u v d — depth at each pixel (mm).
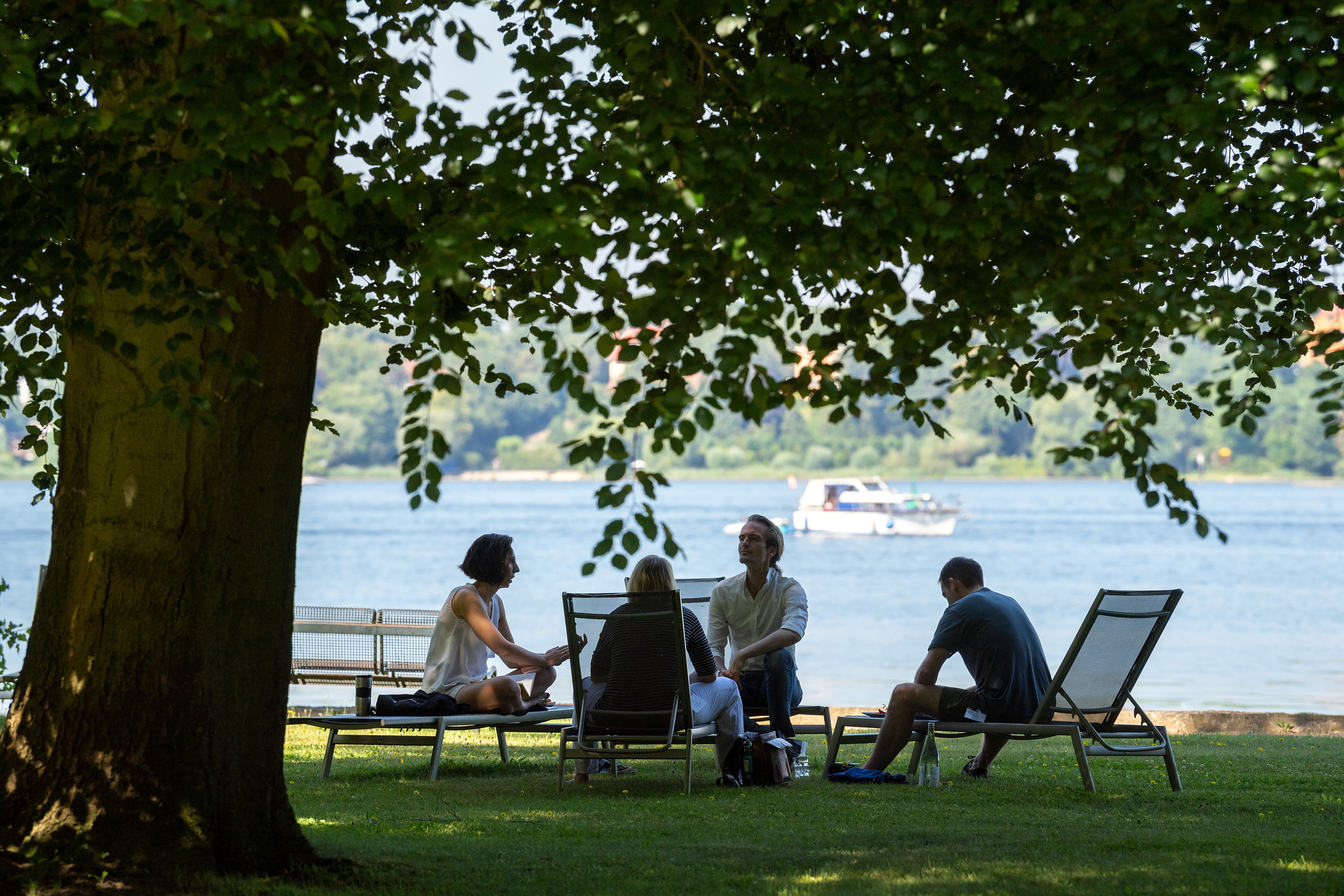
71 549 13867
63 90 13547
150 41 12727
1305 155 16016
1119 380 12156
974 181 12617
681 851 15781
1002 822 17953
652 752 20828
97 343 13844
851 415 13109
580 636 21828
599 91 14805
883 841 16453
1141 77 12883
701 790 21453
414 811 18922
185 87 11070
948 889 13578
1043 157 13258
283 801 14414
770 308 11812
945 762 25672
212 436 13805
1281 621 90938
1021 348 12812
